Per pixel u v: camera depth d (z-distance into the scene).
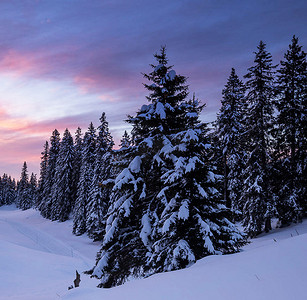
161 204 9.54
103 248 9.50
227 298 3.09
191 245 8.15
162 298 3.64
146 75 11.56
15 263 18.53
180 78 11.20
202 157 9.00
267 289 3.06
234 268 4.15
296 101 19.67
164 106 10.66
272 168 20.70
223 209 8.59
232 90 24.53
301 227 17.72
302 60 20.12
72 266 20.27
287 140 20.16
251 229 19.36
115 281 9.48
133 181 9.27
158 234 8.68
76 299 5.43
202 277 4.17
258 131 20.62
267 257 4.18
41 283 15.43
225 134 24.45
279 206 19.64
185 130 9.24
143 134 11.30
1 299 10.93
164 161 9.88
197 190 8.26
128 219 9.67
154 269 8.39
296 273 3.26
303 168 19.66
